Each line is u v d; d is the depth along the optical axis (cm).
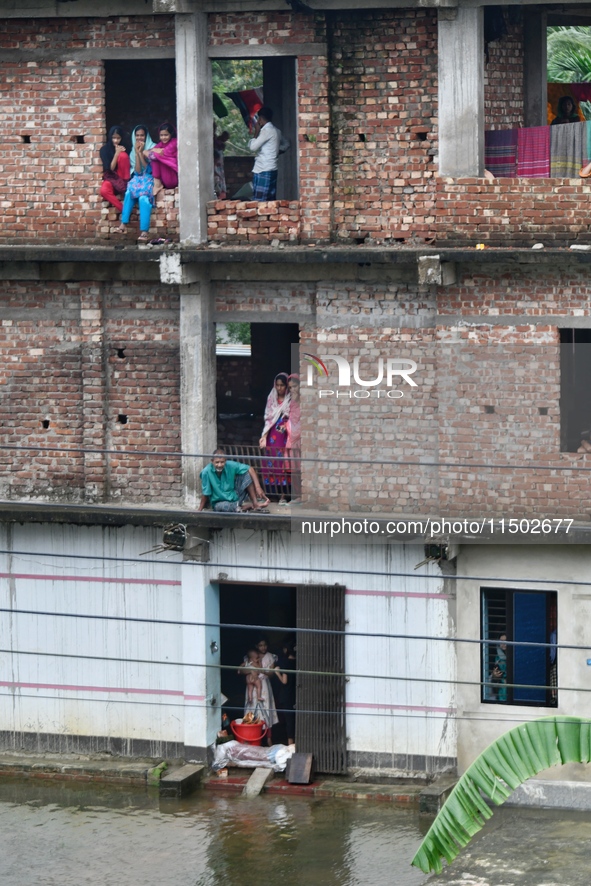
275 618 3228
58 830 2577
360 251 2561
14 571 2811
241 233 2688
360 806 2631
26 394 2820
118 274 2734
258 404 3434
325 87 2625
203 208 2686
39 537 2795
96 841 2528
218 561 2733
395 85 2608
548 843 2392
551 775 2603
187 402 2709
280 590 3247
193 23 2623
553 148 2588
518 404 2595
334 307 2677
